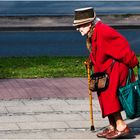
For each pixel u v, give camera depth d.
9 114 17.34
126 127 14.73
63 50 32.22
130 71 14.45
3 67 25.44
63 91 20.61
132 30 40.00
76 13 14.52
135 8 53.25
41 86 21.52
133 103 14.20
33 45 34.03
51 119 16.78
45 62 26.98
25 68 25.28
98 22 14.43
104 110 14.43
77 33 38.66
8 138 14.87
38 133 15.37
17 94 20.08
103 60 14.34
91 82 14.51
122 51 14.16
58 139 14.81
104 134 14.91
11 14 45.94
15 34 38.56
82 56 29.14
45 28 39.84
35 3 58.16
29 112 17.58
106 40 14.18
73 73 24.08
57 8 52.59
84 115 17.23
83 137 14.99
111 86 14.28
